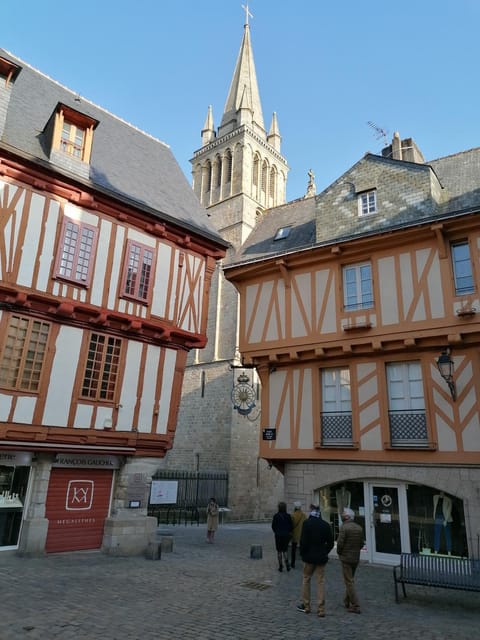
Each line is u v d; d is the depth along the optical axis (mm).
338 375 11922
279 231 17297
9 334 9688
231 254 31312
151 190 13406
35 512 9852
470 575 7250
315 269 12648
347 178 13742
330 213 13789
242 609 6777
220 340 28688
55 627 5625
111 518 10875
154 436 11617
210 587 8047
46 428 9844
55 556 9867
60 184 10680
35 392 9828
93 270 11023
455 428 9977
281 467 12586
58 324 10422
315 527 6895
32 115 11859
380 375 11148
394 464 10602
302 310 12539
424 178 12219
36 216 10266
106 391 10992
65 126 11250
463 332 10102
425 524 10281
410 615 6793
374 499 10984
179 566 9781
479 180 12617
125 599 7008
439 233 10719
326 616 6594
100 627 5715
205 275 13562
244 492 24312
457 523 9922
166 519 19844
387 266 11492
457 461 9781
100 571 8820
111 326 11172
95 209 11336
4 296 9609
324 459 11508
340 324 11758
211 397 26547
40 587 7367
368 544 10836
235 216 32406
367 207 13156
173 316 12438
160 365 12078
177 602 6996
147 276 12078
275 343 12750
